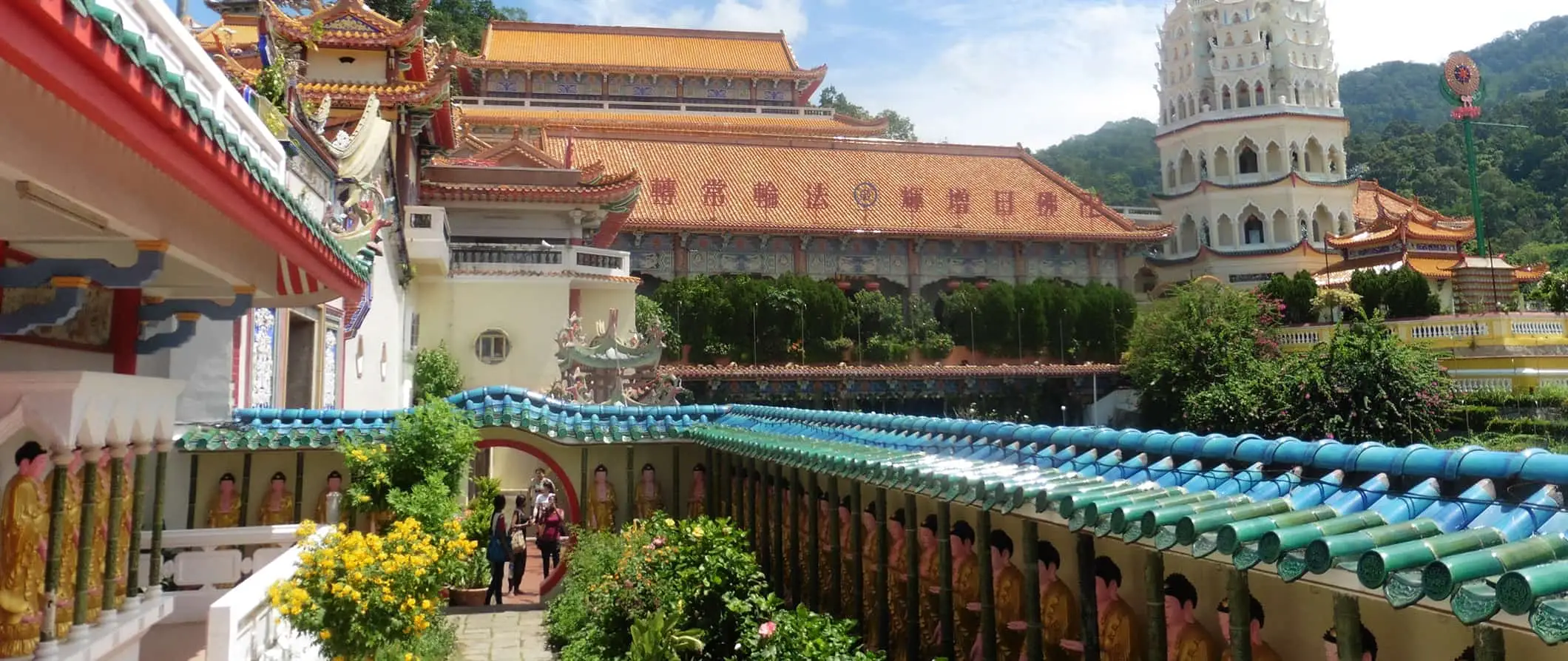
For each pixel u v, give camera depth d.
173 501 15.87
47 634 6.77
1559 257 89.94
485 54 64.88
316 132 18.31
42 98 4.41
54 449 6.86
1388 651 6.07
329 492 16.62
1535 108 118.19
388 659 10.54
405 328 30.03
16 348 8.22
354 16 29.73
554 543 19.89
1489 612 4.13
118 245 7.37
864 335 50.19
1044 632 9.21
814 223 51.25
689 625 10.56
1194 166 70.19
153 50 9.05
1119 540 7.77
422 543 11.03
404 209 29.56
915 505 11.24
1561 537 4.56
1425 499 5.52
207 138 5.04
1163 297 58.53
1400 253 57.91
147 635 12.30
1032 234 54.34
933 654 11.16
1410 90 177.12
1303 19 70.38
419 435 15.95
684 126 59.47
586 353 26.44
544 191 35.28
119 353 9.67
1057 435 9.41
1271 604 6.95
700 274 50.12
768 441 14.78
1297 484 6.46
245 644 9.37
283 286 9.17
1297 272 54.69
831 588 13.94
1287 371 38.47
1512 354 43.66
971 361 51.88
